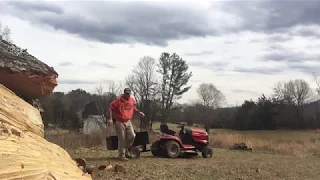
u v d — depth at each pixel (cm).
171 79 5622
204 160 1321
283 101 6228
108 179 852
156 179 894
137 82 5419
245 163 1291
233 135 2502
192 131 1407
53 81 722
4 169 407
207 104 6172
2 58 656
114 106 1149
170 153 1314
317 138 3247
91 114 4669
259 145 2244
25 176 429
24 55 695
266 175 1070
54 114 4412
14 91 701
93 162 1093
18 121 573
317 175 1142
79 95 5091
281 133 4625
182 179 921
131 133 1172
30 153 499
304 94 6200
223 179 967
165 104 5500
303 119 6053
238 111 6159
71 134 2034
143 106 5325
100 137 1839
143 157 1295
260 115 6000
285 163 1403
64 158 665
